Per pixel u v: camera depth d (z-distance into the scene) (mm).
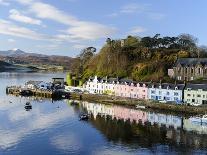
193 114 122750
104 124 107688
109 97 159375
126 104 147375
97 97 163500
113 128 102250
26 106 137000
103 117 118812
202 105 130250
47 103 153125
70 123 109250
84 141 88750
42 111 130750
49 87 199875
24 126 104250
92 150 81188
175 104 132875
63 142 87688
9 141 88000
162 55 194750
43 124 107562
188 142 87375
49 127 103625
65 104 150375
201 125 106125
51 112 128500
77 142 87875
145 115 122250
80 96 171125
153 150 80625
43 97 177625
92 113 126625
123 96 161875
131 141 88625
